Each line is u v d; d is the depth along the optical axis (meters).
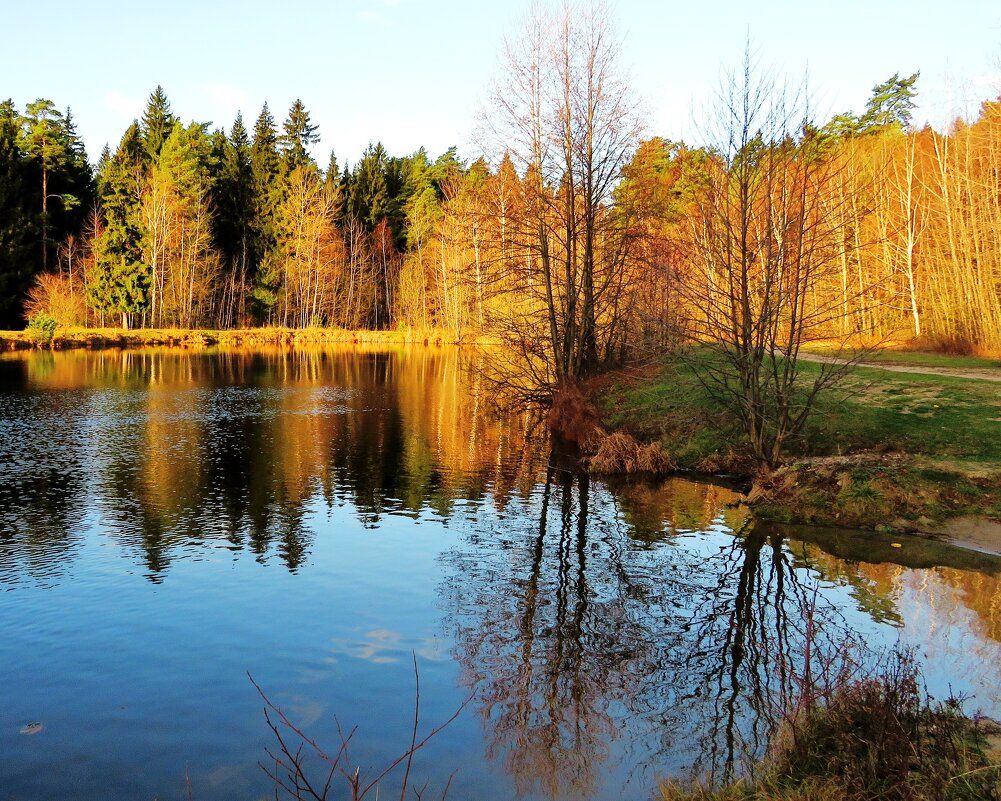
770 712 6.86
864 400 19.23
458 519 13.58
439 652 8.14
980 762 5.03
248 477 16.77
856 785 4.77
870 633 8.46
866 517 12.93
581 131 23.19
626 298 25.44
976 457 14.40
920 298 38.72
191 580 10.27
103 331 58.22
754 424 15.48
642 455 17.83
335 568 10.84
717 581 10.36
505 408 26.09
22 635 8.43
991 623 8.67
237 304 78.12
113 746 6.25
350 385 36.81
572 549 11.82
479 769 5.95
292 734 6.45
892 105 48.97
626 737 6.45
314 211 79.12
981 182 37.16
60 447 19.86
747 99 14.12
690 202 23.70
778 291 15.03
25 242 66.62
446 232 67.88
